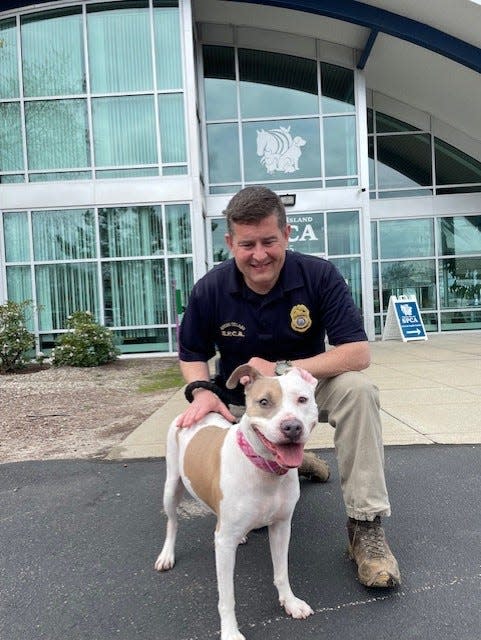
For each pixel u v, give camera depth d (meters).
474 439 4.54
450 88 14.60
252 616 2.27
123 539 3.02
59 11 12.20
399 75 14.84
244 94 14.30
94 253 12.07
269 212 2.54
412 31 13.08
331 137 14.29
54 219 12.05
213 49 14.33
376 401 2.56
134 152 12.20
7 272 12.09
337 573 2.59
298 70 14.35
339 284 2.82
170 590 2.50
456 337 13.96
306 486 3.71
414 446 4.42
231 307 2.89
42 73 12.21
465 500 3.36
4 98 12.16
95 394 7.72
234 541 2.15
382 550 2.46
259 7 13.45
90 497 3.64
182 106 12.13
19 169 12.20
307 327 2.86
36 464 4.37
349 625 2.18
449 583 2.46
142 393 7.70
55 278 12.09
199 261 12.02
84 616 2.32
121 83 12.20
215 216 13.97
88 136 12.16
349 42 14.16
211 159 14.24
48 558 2.83
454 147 15.79
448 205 15.27
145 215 12.09
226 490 2.14
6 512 3.44
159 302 12.12
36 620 2.30
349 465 2.55
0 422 6.09
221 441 2.35
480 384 6.92
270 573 2.63
